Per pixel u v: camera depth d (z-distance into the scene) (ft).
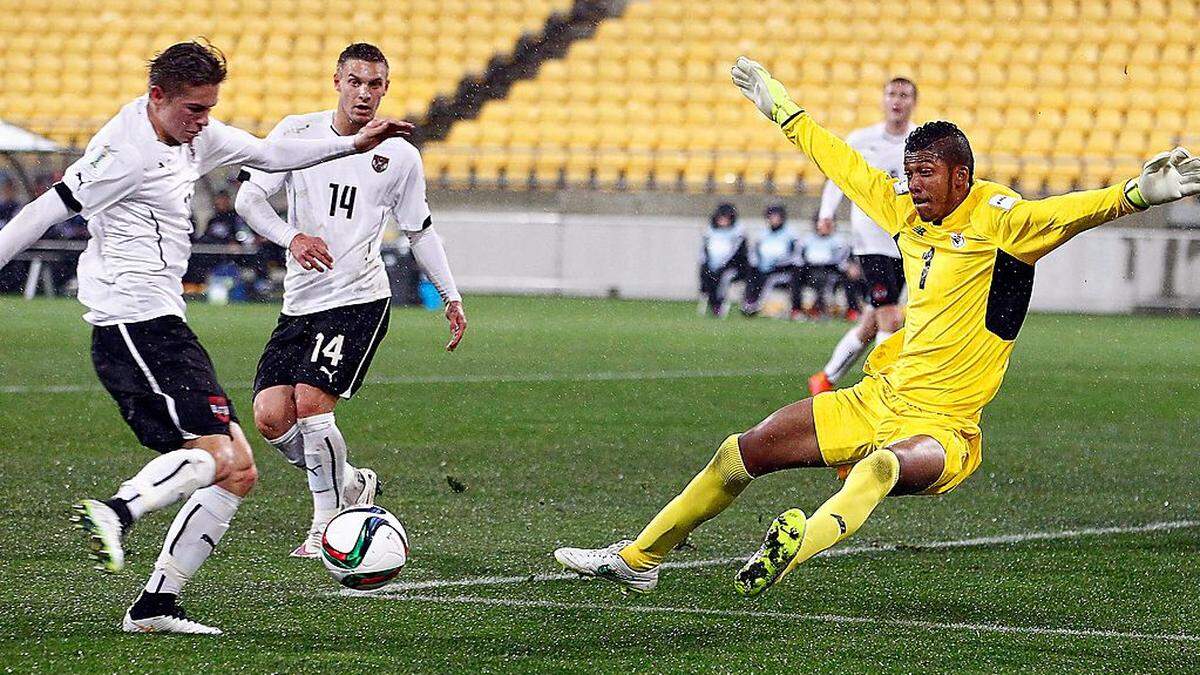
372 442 109.91
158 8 321.73
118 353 54.75
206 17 320.91
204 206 273.33
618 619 58.75
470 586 64.44
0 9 320.29
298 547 72.54
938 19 314.96
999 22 313.73
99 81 311.27
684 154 289.74
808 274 249.34
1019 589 65.57
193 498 55.01
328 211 72.28
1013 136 297.33
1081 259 272.51
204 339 185.37
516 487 91.97
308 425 71.05
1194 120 298.97
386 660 51.75
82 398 129.08
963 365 57.47
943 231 57.82
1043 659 53.52
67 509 80.12
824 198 139.44
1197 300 269.03
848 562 70.69
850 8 316.81
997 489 93.81
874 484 53.83
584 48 313.32
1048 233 55.52
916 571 68.90
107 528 49.73
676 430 118.93
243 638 54.34
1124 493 92.89
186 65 53.21
